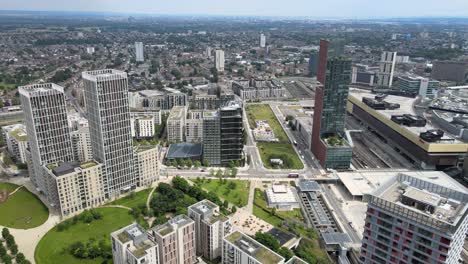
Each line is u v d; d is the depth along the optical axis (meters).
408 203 189.38
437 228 170.62
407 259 185.38
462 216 176.50
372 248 199.12
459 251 187.50
